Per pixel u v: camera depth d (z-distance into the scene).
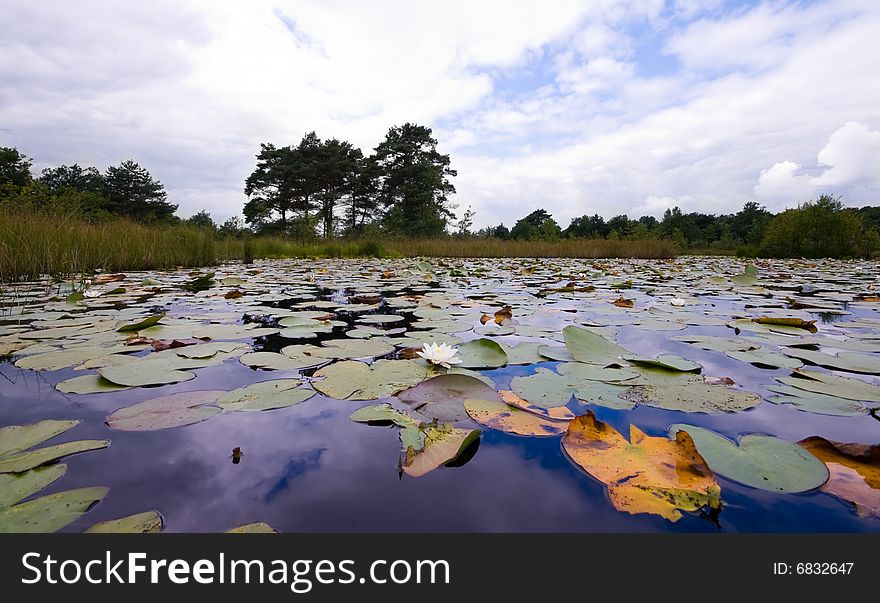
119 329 1.74
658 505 0.61
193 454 0.75
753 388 1.13
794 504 0.61
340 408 0.97
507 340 1.70
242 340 1.66
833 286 4.21
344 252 11.58
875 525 0.57
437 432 0.84
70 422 0.86
